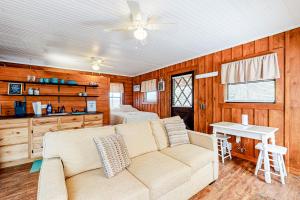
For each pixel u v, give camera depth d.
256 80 2.85
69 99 4.06
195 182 1.88
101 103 4.57
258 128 2.53
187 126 4.37
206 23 2.30
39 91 3.64
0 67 3.23
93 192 1.27
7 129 2.76
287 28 2.46
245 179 2.28
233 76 3.15
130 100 6.93
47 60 4.35
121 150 1.74
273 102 2.69
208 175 2.07
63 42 3.02
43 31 2.54
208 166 2.08
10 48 3.36
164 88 5.14
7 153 2.74
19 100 3.44
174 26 2.10
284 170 2.30
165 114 5.13
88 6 1.86
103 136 1.83
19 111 3.38
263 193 1.95
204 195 1.92
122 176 1.54
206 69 3.78
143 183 1.46
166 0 1.75
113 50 3.53
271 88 2.76
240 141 3.11
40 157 3.07
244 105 3.04
